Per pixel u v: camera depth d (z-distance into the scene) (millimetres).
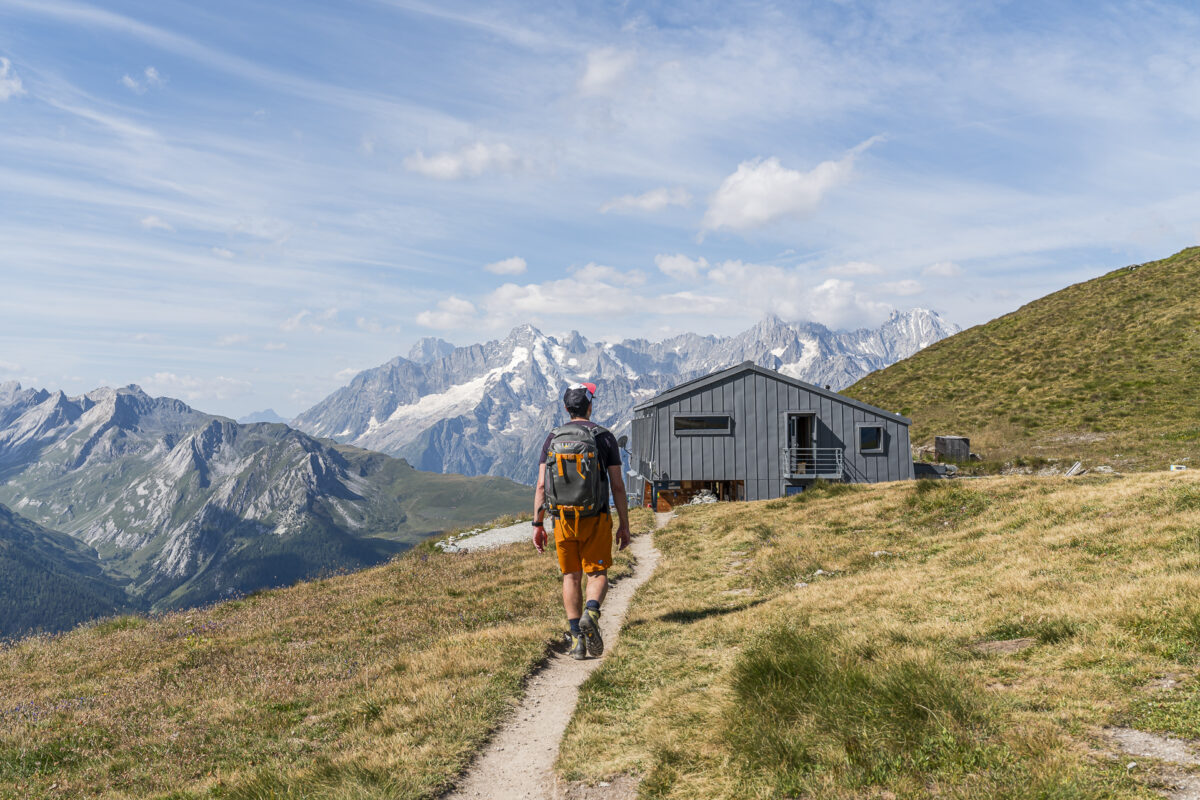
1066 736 4281
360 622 13594
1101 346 56688
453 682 7574
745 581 13625
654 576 15578
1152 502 12977
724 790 4340
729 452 36656
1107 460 34938
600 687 7090
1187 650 5559
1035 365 58094
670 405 36781
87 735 8125
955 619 7965
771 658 6023
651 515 28609
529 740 5922
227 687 9758
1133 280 70000
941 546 13742
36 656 14547
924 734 4445
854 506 19891
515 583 15938
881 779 4086
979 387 58031
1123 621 6488
